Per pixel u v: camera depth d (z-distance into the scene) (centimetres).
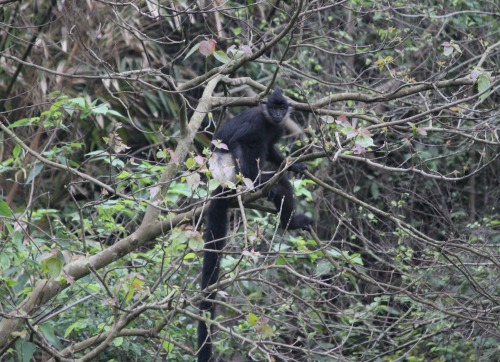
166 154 804
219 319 1010
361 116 964
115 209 994
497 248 1142
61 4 1445
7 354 930
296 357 1067
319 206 1455
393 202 1187
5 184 1463
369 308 1002
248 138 1131
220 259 984
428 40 1345
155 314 960
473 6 1449
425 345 1169
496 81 851
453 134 1141
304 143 1152
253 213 1338
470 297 1046
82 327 936
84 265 769
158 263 960
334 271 1227
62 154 961
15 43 1475
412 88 976
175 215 881
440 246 917
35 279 877
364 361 1041
